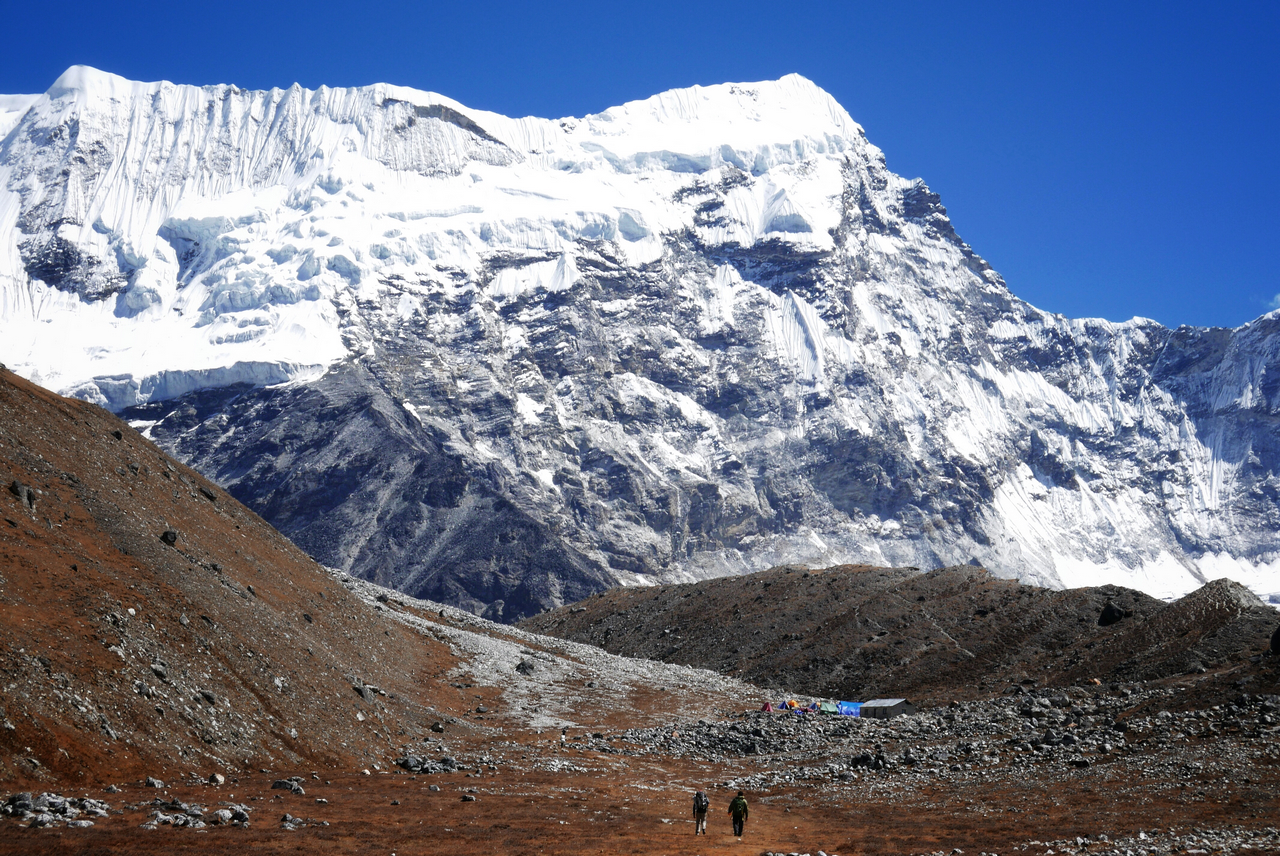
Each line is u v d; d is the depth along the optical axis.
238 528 114.81
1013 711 105.56
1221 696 87.94
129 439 107.94
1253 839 56.66
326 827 56.34
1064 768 80.25
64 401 102.69
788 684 176.25
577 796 75.94
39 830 48.62
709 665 195.12
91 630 67.38
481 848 55.06
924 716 116.81
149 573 79.12
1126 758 79.25
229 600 86.31
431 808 65.25
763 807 77.62
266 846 50.41
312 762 74.56
